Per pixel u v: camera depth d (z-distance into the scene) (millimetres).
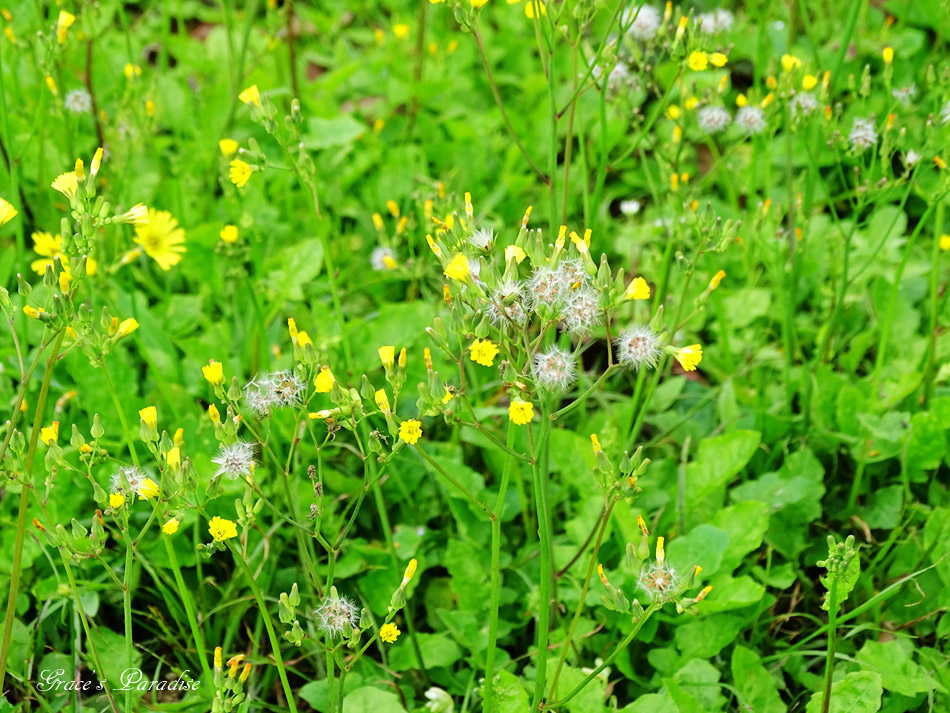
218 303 585
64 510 495
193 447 512
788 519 502
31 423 516
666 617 469
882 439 515
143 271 592
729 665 476
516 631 494
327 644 415
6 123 509
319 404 524
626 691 479
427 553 511
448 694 472
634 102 536
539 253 395
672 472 516
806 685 469
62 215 601
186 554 494
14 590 411
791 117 544
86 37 602
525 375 401
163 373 537
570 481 508
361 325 537
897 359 557
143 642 488
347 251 617
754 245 568
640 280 391
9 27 575
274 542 495
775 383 562
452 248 410
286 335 572
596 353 580
